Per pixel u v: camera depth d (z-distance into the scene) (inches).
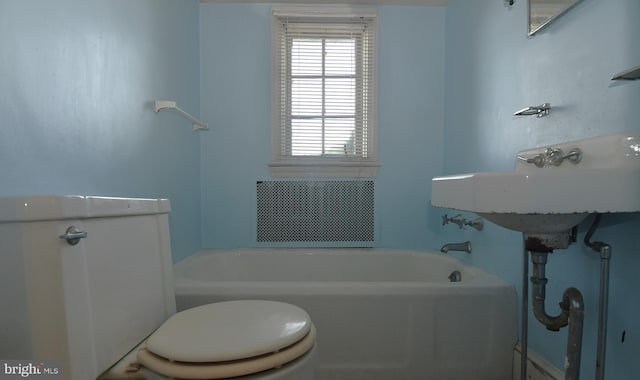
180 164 69.2
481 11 63.6
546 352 45.8
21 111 30.6
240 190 82.4
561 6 41.6
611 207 25.7
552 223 31.6
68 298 24.1
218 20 81.0
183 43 71.0
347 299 49.8
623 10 33.1
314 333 31.1
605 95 35.2
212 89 81.5
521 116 50.6
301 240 83.0
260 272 76.5
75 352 24.4
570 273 40.8
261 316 32.3
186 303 49.4
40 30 32.7
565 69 41.2
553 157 35.4
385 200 83.4
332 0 80.5
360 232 83.2
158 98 59.1
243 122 82.0
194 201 77.7
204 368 25.1
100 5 42.3
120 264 30.2
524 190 26.1
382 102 82.8
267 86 82.0
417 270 75.6
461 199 31.1
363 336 50.1
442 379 50.5
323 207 82.8
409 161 83.3
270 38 81.4
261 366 25.7
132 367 28.3
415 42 82.7
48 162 33.8
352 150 83.3
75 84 37.7
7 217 23.1
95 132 41.3
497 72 57.7
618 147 28.7
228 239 82.7
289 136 82.8
